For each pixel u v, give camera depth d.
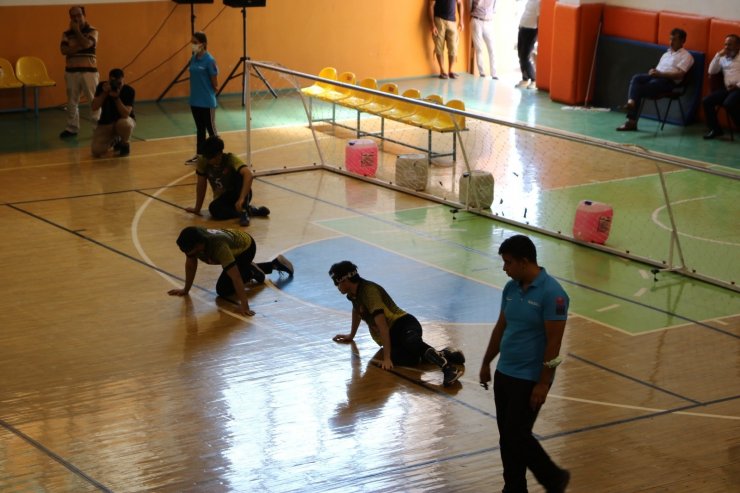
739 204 14.43
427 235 12.84
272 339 9.58
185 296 10.60
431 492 6.94
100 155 16.56
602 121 19.81
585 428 7.93
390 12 23.88
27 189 14.53
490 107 21.08
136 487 6.97
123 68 21.08
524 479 6.54
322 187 15.02
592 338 9.79
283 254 11.96
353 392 8.52
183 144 17.61
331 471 7.22
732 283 11.22
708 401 8.46
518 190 14.95
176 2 20.48
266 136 18.27
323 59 23.30
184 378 8.72
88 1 20.44
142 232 12.68
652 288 11.22
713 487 7.05
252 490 6.96
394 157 16.94
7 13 19.72
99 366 8.91
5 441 7.58
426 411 8.20
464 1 24.84
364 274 11.35
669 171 16.14
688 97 19.22
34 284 10.84
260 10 22.27
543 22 22.50
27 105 20.14
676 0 19.77
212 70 15.83
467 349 9.41
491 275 11.44
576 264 11.96
